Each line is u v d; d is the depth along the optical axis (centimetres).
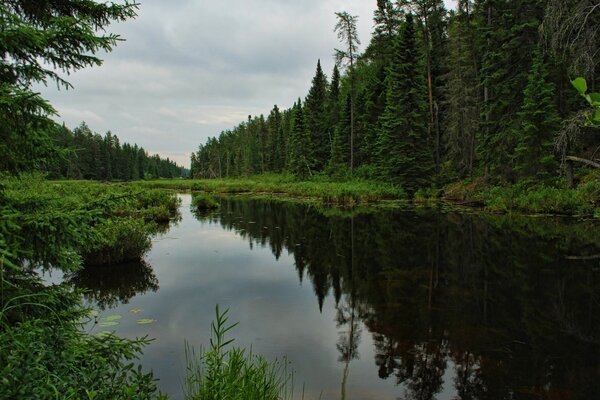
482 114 2181
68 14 395
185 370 442
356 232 1437
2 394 189
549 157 1702
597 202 1479
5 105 306
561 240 1148
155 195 2305
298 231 1507
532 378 425
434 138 2934
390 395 396
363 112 3978
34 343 235
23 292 332
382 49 3703
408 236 1316
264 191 4162
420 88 2648
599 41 991
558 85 1881
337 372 443
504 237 1224
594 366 448
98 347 343
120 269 920
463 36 2606
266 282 830
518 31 1947
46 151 352
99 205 387
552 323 574
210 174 10706
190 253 1129
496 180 2138
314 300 709
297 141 4469
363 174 3412
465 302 674
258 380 351
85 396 244
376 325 584
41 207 366
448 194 2455
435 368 451
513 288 742
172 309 659
